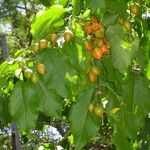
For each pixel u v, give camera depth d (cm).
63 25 98
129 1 111
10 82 97
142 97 102
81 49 93
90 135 95
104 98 104
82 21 99
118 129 98
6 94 99
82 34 95
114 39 95
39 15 91
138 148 149
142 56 102
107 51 97
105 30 98
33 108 91
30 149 237
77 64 92
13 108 91
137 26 114
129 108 100
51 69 91
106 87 100
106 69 102
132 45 95
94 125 95
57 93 91
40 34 93
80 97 96
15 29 290
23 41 286
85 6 100
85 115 95
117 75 103
